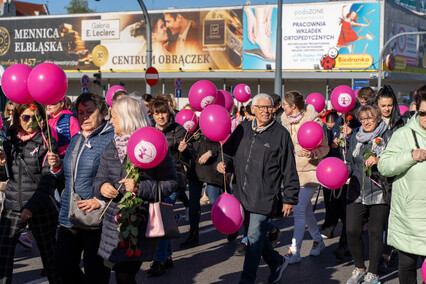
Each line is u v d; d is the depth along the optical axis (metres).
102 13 40.38
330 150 6.77
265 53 36.00
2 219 4.46
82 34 41.12
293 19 35.28
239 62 36.78
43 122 4.44
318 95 8.62
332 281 5.60
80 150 4.12
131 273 3.66
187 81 39.50
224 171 5.02
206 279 5.63
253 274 4.88
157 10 38.62
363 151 5.25
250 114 9.10
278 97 7.08
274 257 5.44
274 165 4.89
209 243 7.19
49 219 4.47
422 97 3.89
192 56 37.94
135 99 3.90
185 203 8.51
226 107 7.23
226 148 5.11
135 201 3.53
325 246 7.05
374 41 33.91
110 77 40.62
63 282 4.04
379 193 5.15
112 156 3.81
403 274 4.16
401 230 4.08
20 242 6.67
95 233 3.98
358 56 34.25
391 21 34.81
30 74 4.12
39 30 42.44
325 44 34.75
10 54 43.41
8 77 4.23
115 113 3.85
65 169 4.14
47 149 4.39
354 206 5.34
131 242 3.58
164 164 3.77
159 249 5.71
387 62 33.97
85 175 4.04
